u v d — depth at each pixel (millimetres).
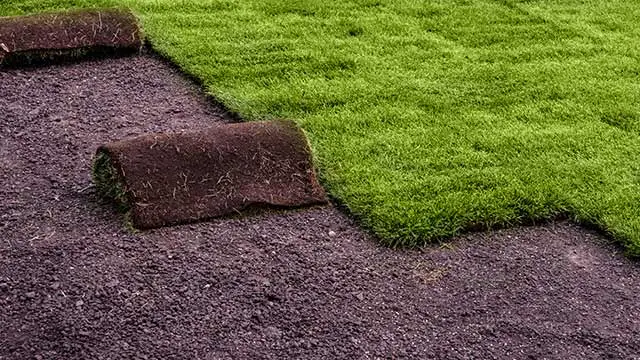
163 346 1249
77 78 2135
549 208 1648
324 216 1600
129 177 1544
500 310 1388
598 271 1506
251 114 1952
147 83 2133
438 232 1557
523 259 1521
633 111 2082
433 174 1746
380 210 1600
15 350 1222
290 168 1645
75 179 1677
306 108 2008
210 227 1530
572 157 1850
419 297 1404
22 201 1592
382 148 1838
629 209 1657
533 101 2117
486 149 1864
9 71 2146
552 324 1363
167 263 1432
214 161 1604
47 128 1879
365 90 2109
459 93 2135
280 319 1325
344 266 1464
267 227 1548
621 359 1299
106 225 1523
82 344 1240
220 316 1321
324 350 1267
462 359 1270
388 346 1286
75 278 1381
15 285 1356
